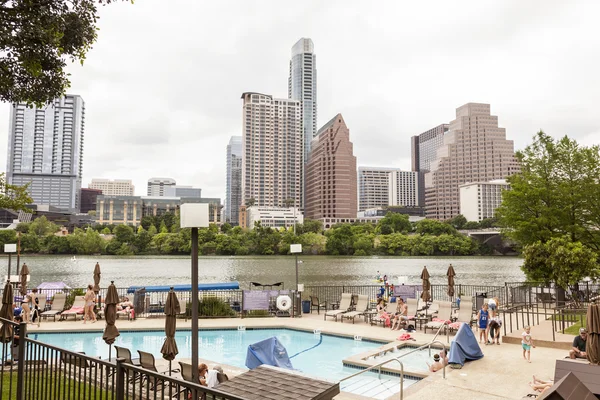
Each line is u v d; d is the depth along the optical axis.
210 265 102.19
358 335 19.27
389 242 142.62
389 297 26.62
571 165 30.77
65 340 19.06
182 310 23.02
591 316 10.57
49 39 9.41
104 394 9.15
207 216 9.37
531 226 30.30
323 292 43.19
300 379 6.54
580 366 9.23
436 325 19.14
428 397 10.94
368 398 11.07
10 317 11.82
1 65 10.20
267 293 23.97
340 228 143.38
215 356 16.98
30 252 131.00
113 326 13.85
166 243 134.75
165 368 13.50
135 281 65.81
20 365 7.04
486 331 16.94
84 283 62.50
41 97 10.99
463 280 67.56
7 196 16.00
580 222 30.97
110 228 189.25
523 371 13.14
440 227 158.00
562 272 26.09
